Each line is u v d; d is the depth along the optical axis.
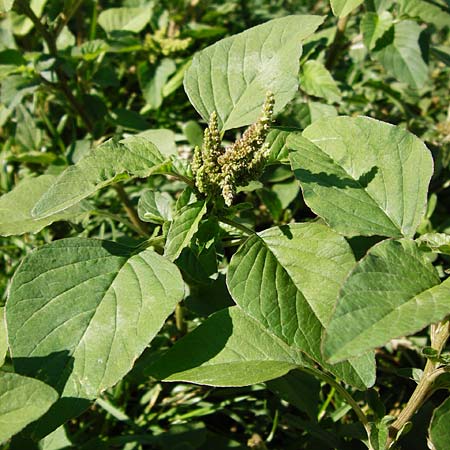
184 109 0.68
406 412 0.40
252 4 0.83
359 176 0.41
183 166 0.42
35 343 0.38
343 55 0.71
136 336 0.38
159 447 0.46
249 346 0.40
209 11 0.79
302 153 0.41
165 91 0.63
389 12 0.57
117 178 0.39
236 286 0.39
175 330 0.50
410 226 0.40
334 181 0.41
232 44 0.45
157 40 0.64
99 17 0.67
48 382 0.37
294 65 0.44
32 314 0.38
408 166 0.41
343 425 0.44
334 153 0.42
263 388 0.47
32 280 0.39
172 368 0.40
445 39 0.73
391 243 0.37
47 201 0.38
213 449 0.45
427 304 0.35
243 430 0.48
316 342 0.39
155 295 0.39
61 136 0.65
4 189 0.59
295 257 0.40
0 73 0.55
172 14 0.71
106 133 0.64
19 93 0.55
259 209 0.58
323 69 0.55
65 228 0.56
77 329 0.38
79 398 0.37
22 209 0.45
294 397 0.44
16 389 0.35
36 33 0.62
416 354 0.52
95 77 0.60
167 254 0.39
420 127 0.60
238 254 0.40
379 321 0.34
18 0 0.54
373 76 0.66
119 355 0.38
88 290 0.39
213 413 0.49
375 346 0.33
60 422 0.37
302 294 0.39
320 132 0.42
